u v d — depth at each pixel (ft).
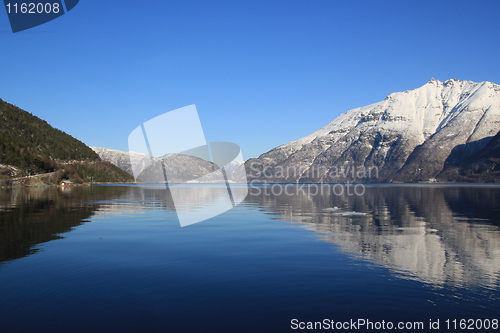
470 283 30.45
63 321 22.52
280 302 26.03
